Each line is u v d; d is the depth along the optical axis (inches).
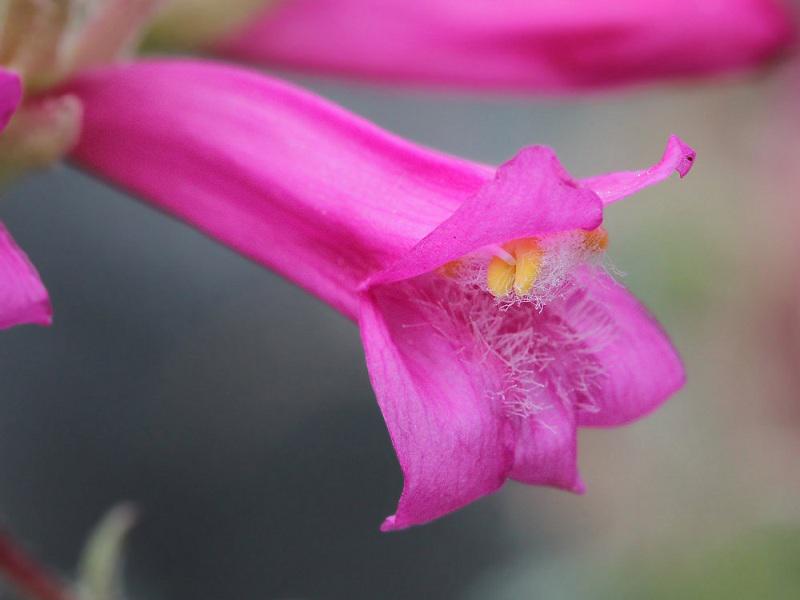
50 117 4.1
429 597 9.6
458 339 3.9
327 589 9.6
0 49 4.2
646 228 8.0
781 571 6.8
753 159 8.0
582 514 8.6
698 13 5.0
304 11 4.9
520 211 3.7
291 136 4.1
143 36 4.8
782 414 7.8
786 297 7.7
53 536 9.4
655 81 5.1
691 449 8.0
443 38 5.0
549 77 5.0
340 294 4.0
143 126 4.1
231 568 9.6
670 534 7.2
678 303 7.9
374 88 5.1
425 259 3.8
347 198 4.0
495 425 3.9
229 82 4.1
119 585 5.3
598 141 9.4
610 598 7.0
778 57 5.1
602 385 4.1
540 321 4.0
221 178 4.1
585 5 5.0
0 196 4.3
